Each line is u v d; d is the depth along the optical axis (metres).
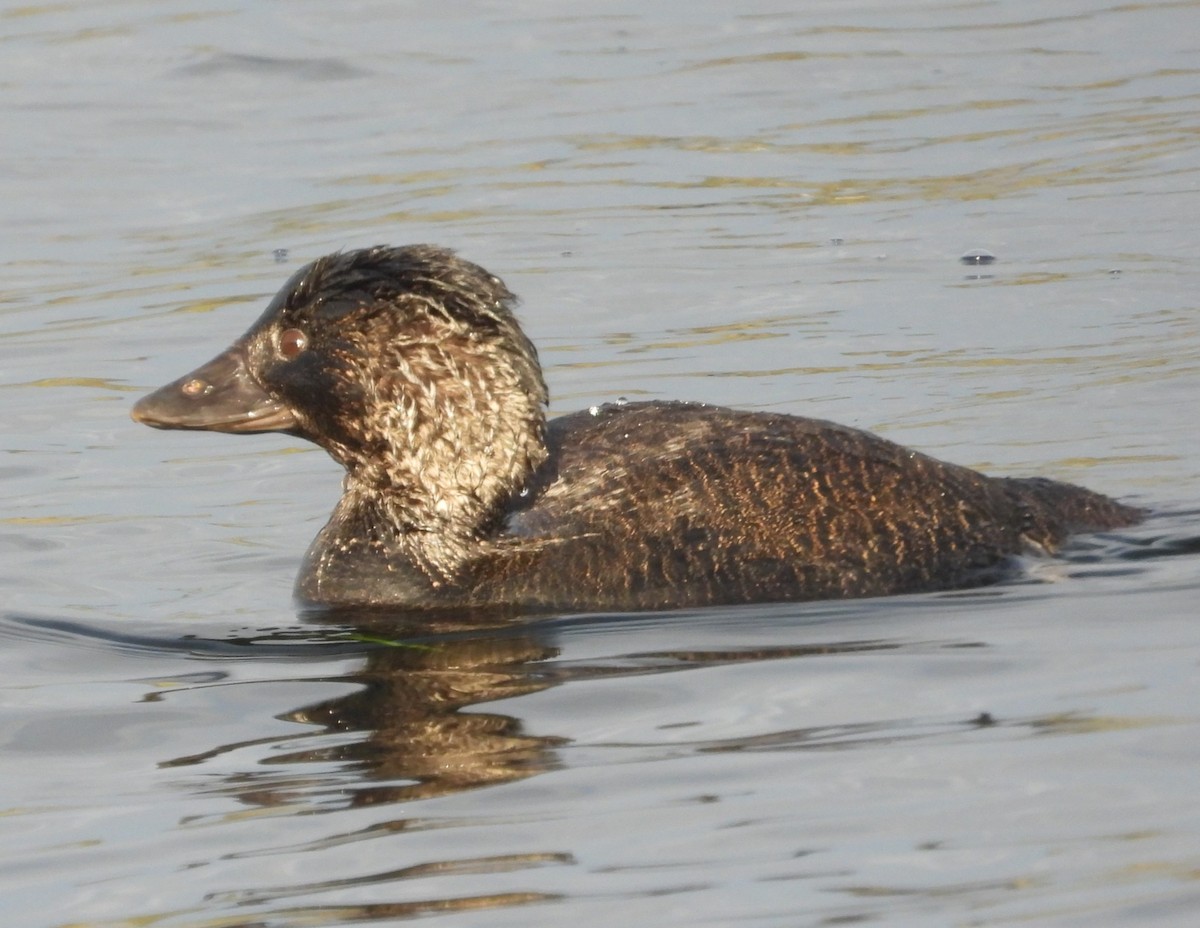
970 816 7.37
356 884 7.13
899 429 14.26
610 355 16.61
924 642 9.62
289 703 9.36
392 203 21.11
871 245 19.34
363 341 11.10
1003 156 21.94
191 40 27.56
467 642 10.21
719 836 7.36
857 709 8.68
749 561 10.66
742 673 9.33
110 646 10.52
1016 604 10.17
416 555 11.18
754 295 18.05
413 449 11.10
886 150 22.41
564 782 8.02
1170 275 17.75
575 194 21.33
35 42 27.73
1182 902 6.51
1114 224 19.39
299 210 21.09
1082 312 16.94
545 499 11.09
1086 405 14.50
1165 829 7.10
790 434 11.17
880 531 10.78
